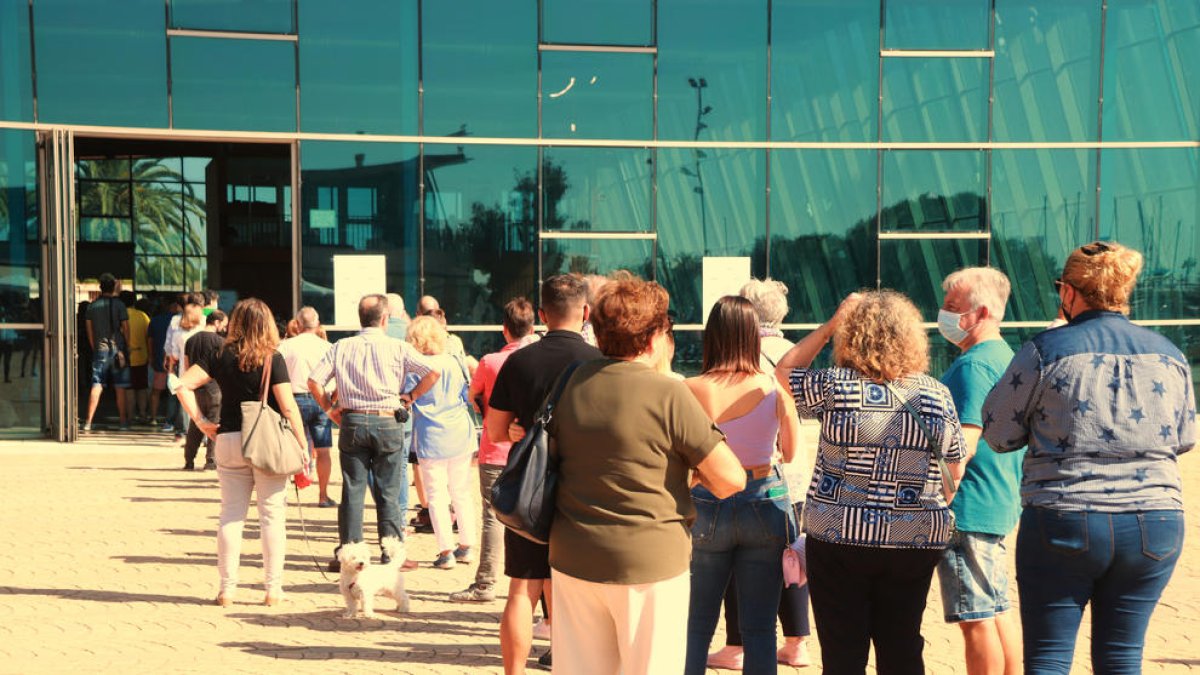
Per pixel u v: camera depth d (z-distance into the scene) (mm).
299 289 16109
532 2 16484
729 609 5895
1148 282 17781
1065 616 3713
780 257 17094
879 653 4109
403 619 6816
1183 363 3811
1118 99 17641
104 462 13805
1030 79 17484
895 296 4164
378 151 16250
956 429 4016
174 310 17469
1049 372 3764
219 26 15945
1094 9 17531
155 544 9031
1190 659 6016
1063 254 17562
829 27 17125
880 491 3977
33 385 15812
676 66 16812
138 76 15852
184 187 20578
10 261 15711
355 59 16188
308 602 7246
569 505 3686
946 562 4461
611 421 3617
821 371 4121
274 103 16031
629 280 3807
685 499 3707
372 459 7785
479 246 16469
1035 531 3760
